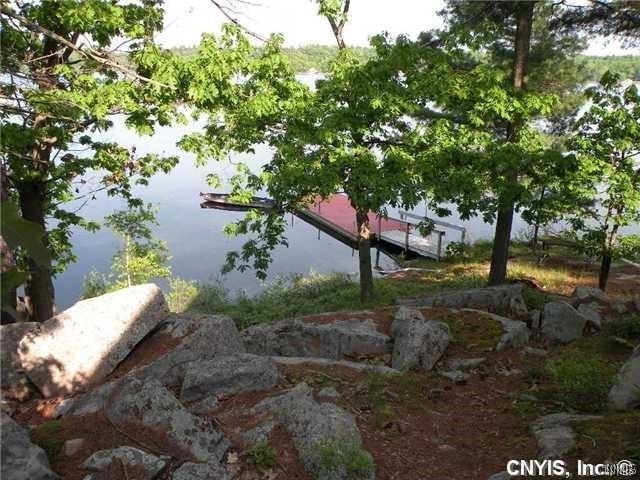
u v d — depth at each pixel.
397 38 11.97
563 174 12.06
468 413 6.16
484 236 25.78
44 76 9.42
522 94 12.12
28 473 3.80
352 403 6.00
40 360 5.86
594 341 8.12
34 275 12.40
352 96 11.21
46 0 10.16
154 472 4.04
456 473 4.84
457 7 15.64
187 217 27.52
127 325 6.39
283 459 4.52
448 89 11.38
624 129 11.89
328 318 8.89
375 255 22.88
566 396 6.20
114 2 10.95
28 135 9.98
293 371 6.71
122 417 4.63
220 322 6.89
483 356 7.78
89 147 12.76
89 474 4.07
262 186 12.55
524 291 11.67
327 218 25.80
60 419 4.93
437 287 15.55
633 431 4.71
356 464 4.32
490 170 11.82
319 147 11.17
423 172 11.05
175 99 11.08
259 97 11.05
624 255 13.82
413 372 7.16
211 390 5.70
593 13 13.84
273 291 16.39
